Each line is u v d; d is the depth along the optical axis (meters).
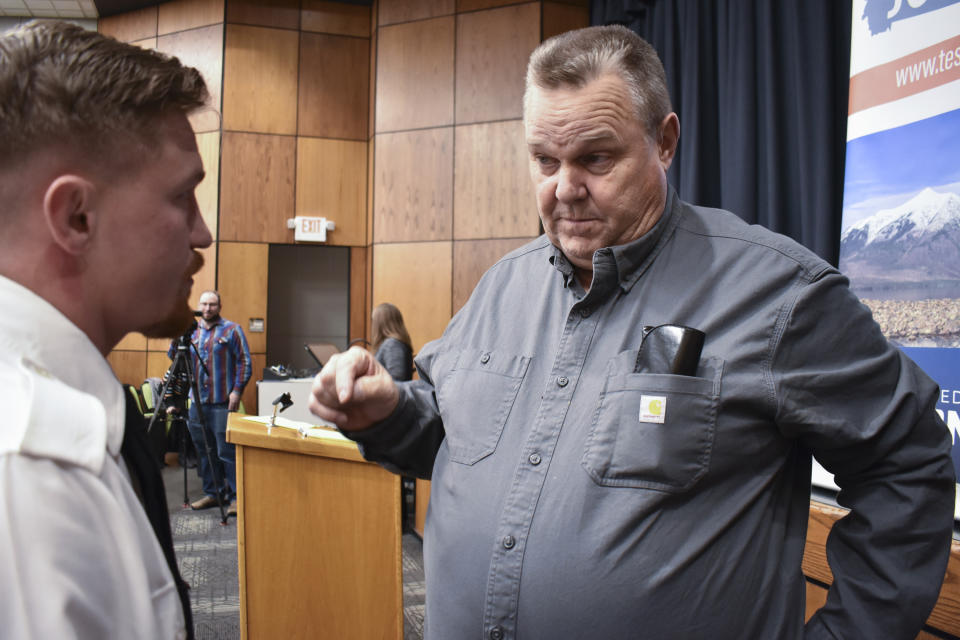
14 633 0.38
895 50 1.57
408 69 5.87
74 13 6.43
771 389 0.83
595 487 0.85
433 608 0.96
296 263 7.15
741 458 0.84
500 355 1.01
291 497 1.69
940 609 1.32
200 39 6.09
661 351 0.85
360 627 1.63
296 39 6.15
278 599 1.68
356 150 6.24
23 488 0.41
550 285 1.04
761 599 0.83
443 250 5.69
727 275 0.91
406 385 1.13
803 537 0.90
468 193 5.64
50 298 0.51
